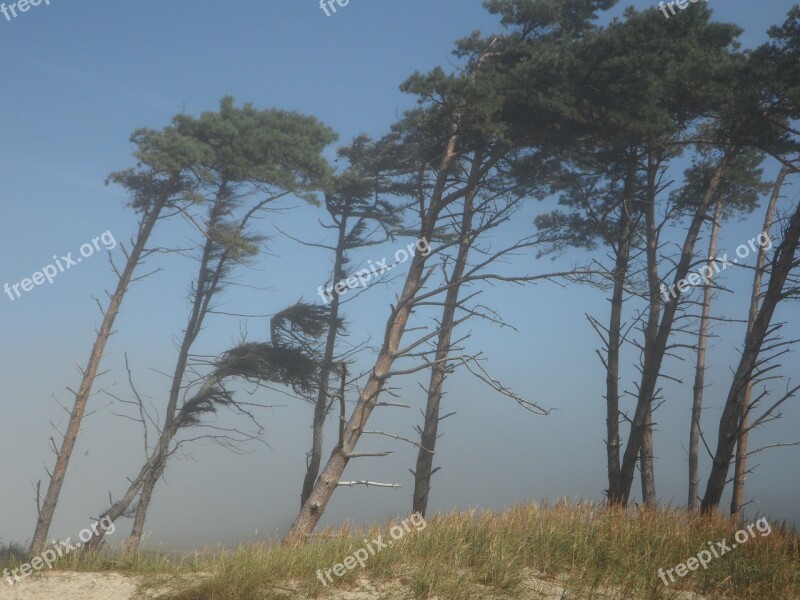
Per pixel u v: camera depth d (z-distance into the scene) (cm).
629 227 2227
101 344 2356
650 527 1415
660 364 2061
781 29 1859
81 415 2314
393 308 1775
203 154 2348
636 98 1780
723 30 1953
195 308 2680
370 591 1152
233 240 2472
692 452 2828
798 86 1798
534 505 1481
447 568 1212
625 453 2039
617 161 2173
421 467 2105
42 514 2219
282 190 2553
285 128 2639
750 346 1883
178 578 1233
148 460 2488
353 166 2930
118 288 2377
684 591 1195
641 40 1750
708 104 2009
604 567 1242
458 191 1853
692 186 2584
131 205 2477
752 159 2594
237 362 2625
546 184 2133
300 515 1689
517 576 1181
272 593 1127
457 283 1750
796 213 1886
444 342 2183
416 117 1883
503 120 1827
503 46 2142
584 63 1758
